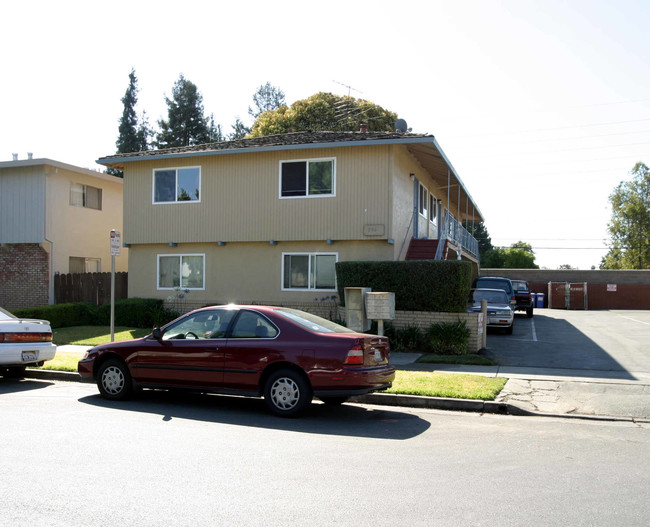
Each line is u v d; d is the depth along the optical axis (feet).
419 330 51.26
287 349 28.22
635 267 183.52
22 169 75.00
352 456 21.26
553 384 35.81
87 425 25.48
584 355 48.70
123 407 30.01
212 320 30.76
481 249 247.29
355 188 60.39
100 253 85.35
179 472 18.90
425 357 45.03
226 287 66.23
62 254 77.51
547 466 20.35
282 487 17.57
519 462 20.83
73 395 33.45
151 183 69.15
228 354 29.30
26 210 74.69
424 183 77.97
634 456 21.98
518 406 30.50
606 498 17.01
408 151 66.08
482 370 40.81
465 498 16.81
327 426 26.55
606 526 14.89
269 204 63.72
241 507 15.87
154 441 22.90
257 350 28.73
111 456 20.63
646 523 15.11
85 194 82.38
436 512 15.67
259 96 200.95
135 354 31.42
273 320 29.40
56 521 14.80
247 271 65.41
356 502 16.35
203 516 15.20
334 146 59.88
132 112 186.09
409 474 19.07
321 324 30.19
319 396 27.81
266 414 29.07
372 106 130.93
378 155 59.67
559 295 129.39
